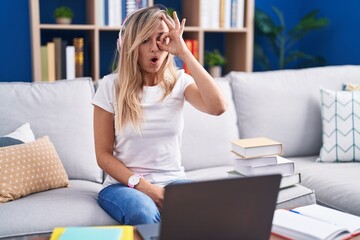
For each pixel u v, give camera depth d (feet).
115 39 12.03
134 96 5.88
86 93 7.43
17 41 11.24
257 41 13.24
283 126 8.22
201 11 11.25
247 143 6.12
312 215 4.64
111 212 5.57
